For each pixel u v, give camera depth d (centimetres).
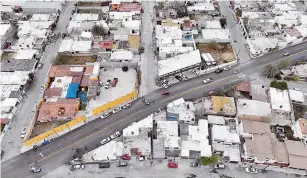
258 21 16575
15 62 14438
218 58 15200
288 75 14225
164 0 17762
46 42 15862
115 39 15750
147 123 11931
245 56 15312
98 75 14088
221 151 11275
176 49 14938
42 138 11806
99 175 10962
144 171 11081
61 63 14838
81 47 15225
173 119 12412
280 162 10969
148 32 16550
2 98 12975
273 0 18012
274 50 15512
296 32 16050
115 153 11275
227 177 10969
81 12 17600
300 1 18688
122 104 13125
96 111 12606
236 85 13525
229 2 18575
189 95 13438
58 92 13262
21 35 15612
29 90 13650
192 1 17962
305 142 11819
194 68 14462
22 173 10956
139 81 13888
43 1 17588
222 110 12375
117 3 17588
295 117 12644
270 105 12712
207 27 16500
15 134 12088
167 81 14000
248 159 11112
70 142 11825
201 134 11619
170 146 11244
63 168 11106
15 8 17512
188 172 11075
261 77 14312
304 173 11131
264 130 11600
